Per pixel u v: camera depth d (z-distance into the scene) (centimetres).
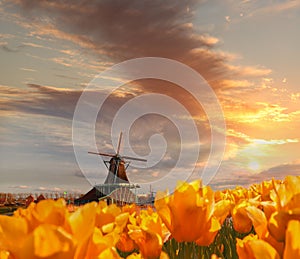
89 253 114
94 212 107
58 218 108
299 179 154
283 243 145
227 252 314
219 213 234
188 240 195
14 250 100
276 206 154
